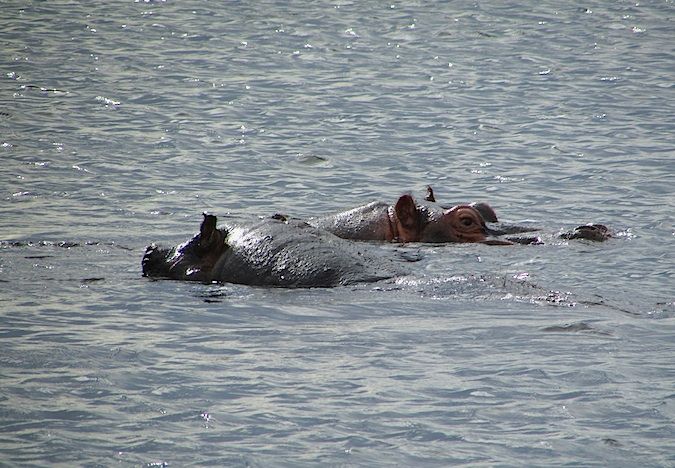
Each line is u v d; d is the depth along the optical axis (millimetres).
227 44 125938
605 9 148125
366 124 91062
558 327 41594
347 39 129125
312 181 74062
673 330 41406
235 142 84812
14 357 38000
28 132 86000
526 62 117000
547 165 78188
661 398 34719
